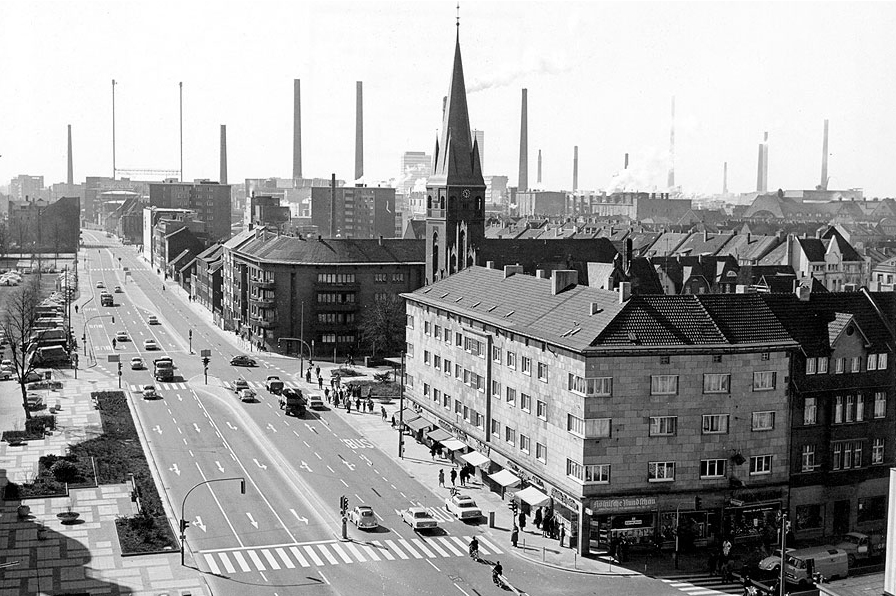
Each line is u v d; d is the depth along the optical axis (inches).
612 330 3159.5
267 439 4466.0
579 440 3127.5
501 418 3747.5
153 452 4190.5
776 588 2837.1
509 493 3634.4
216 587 2770.7
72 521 3265.3
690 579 2923.2
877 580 2743.6
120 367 5644.7
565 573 2955.2
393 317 6673.2
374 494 3700.8
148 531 3174.2
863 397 3427.7
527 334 3459.6
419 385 4665.4
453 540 3228.3
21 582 2765.7
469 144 6688.0
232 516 3403.1
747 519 3257.9
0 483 3644.2
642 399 3137.3
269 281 6963.6
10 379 5649.6
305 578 2861.7
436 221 6756.9
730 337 3253.0
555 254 7101.4
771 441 3280.0
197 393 5438.0
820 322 3474.4
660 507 3166.8
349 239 7234.3
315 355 6943.9
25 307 6934.1
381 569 2950.3
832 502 3385.8
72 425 4554.6
